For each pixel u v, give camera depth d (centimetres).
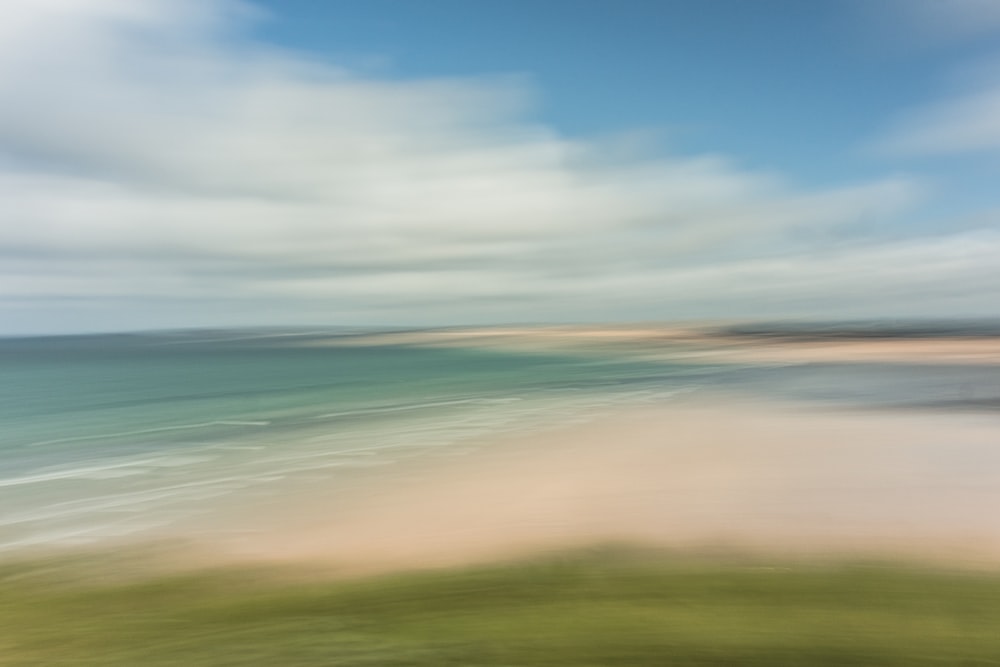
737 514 1148
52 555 1055
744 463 1633
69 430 2734
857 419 2358
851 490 1318
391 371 6462
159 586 878
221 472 1817
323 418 2977
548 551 976
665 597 754
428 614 731
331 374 6212
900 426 2170
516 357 9394
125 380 5738
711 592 766
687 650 608
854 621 664
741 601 730
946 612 685
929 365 5325
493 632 668
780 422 2322
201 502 1454
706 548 953
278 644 665
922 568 839
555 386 4341
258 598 818
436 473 1667
